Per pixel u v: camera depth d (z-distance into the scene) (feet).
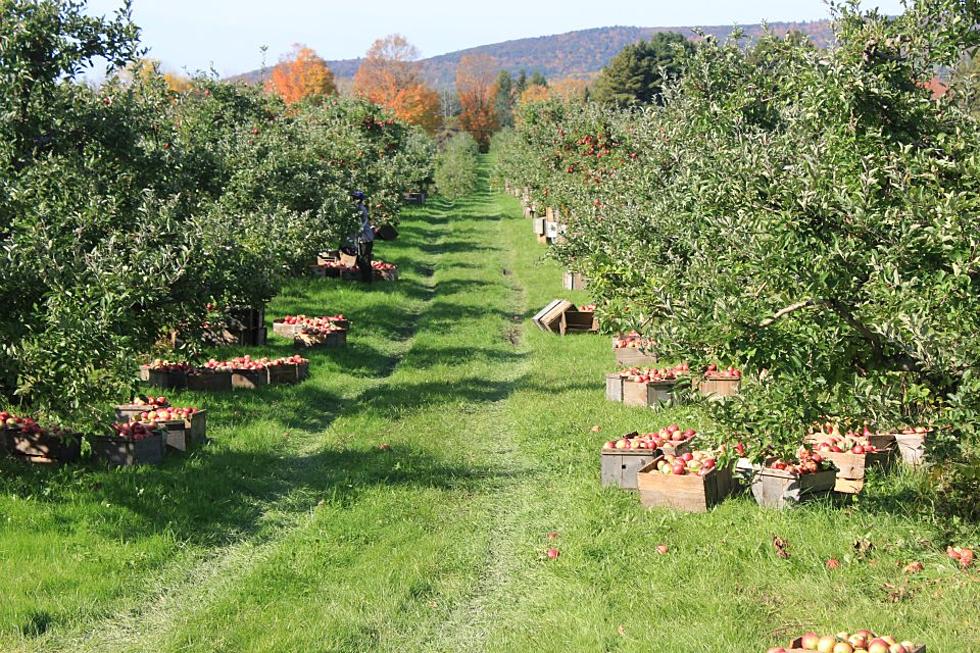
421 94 426.51
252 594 31.65
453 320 86.99
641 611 29.04
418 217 182.19
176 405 53.88
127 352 38.96
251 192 89.15
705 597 29.50
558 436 50.24
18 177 44.98
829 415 29.37
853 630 26.50
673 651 25.94
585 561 33.30
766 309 27.96
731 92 52.65
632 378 56.39
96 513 37.17
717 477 38.01
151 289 40.96
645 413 53.72
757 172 29.94
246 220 75.87
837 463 39.24
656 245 51.31
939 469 32.81
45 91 48.85
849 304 27.55
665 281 35.65
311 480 44.86
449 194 230.68
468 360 71.72
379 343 79.10
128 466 42.47
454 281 109.50
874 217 26.71
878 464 39.78
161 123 57.93
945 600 28.22
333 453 48.65
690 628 27.45
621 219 61.82
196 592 32.32
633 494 40.16
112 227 46.24
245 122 107.55
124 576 32.58
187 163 58.65
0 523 35.37
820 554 32.09
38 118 48.93
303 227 86.48
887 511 35.60
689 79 53.88
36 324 38.88
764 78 50.62
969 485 32.76
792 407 28.32
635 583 31.24
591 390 60.03
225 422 52.54
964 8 31.32
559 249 82.38
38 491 38.93
